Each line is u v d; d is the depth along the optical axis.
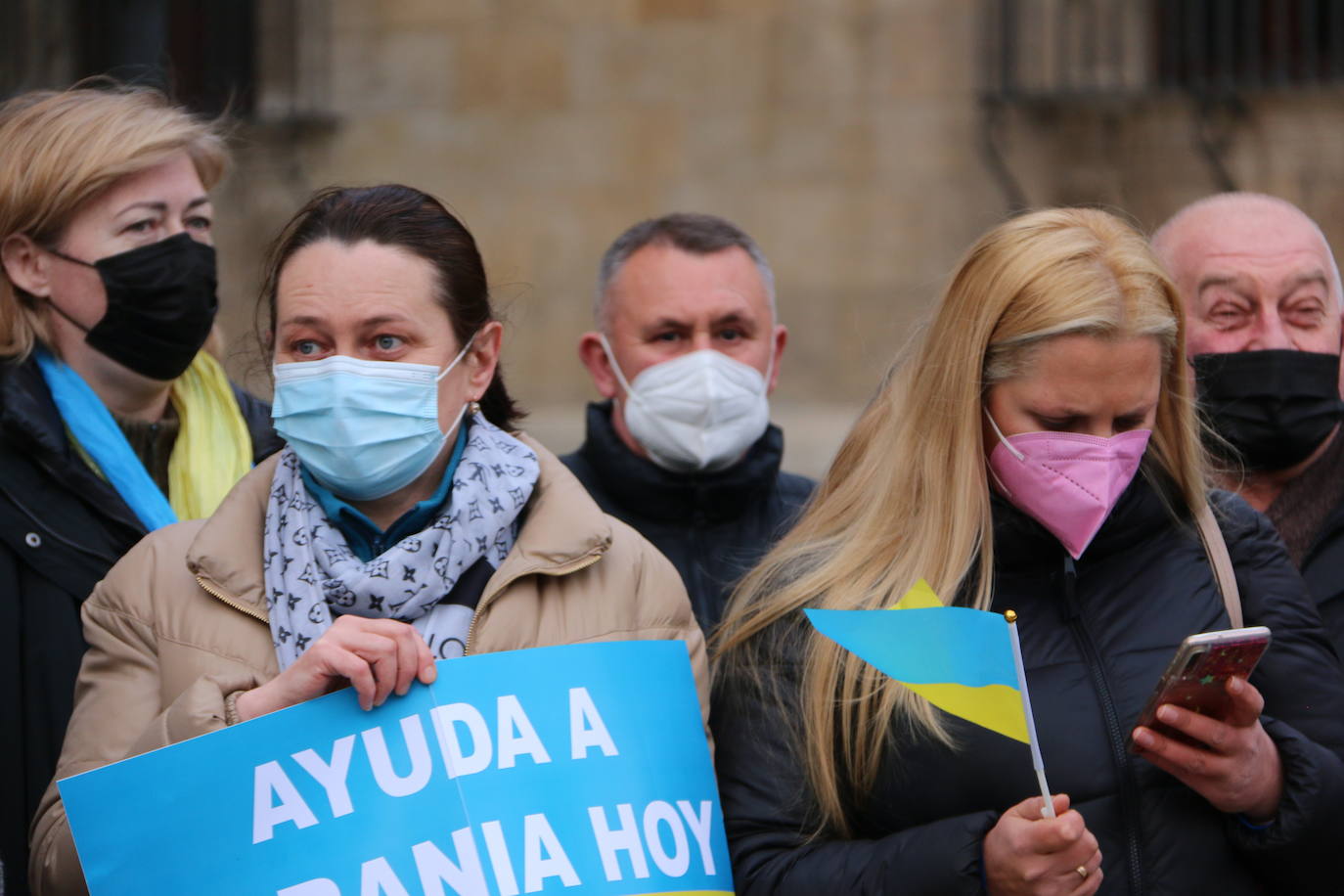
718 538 6.45
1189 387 4.54
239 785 3.78
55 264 5.53
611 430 6.62
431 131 13.87
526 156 13.71
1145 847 4.08
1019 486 4.30
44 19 14.10
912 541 4.40
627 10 13.50
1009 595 4.38
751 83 13.29
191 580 4.20
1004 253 4.35
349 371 4.16
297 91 14.09
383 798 3.82
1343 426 5.80
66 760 4.06
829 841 4.25
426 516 4.35
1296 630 4.40
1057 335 4.18
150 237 5.59
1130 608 4.32
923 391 4.48
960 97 12.90
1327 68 12.47
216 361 6.23
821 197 13.16
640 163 13.51
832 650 4.31
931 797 4.18
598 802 3.94
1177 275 5.96
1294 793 4.01
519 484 4.36
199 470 5.86
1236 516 4.62
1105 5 12.70
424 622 4.16
